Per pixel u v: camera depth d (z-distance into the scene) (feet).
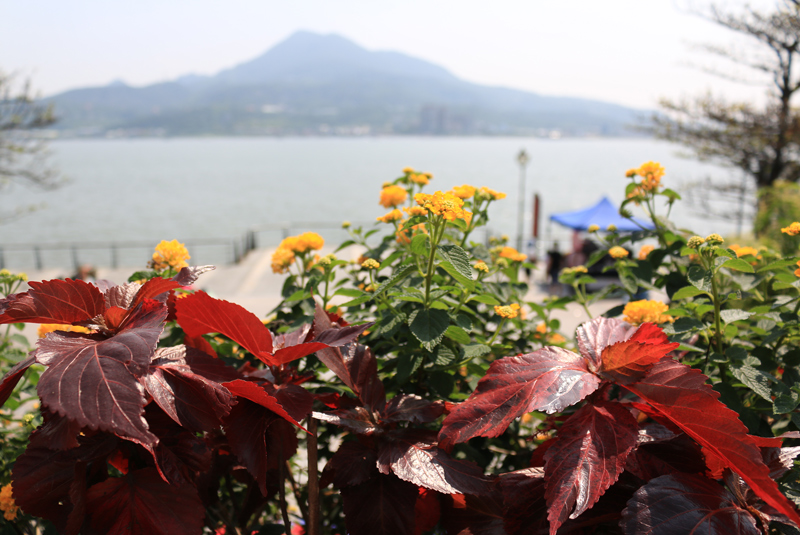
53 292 3.79
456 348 5.92
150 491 3.57
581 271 7.60
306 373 4.93
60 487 3.57
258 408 3.98
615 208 63.36
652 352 3.70
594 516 3.68
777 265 5.43
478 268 6.64
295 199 307.58
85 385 3.06
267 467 4.26
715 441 3.32
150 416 3.68
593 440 3.48
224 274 60.29
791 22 44.86
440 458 3.88
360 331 4.14
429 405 4.41
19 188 367.86
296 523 6.40
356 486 4.05
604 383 3.94
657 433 3.82
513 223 182.29
